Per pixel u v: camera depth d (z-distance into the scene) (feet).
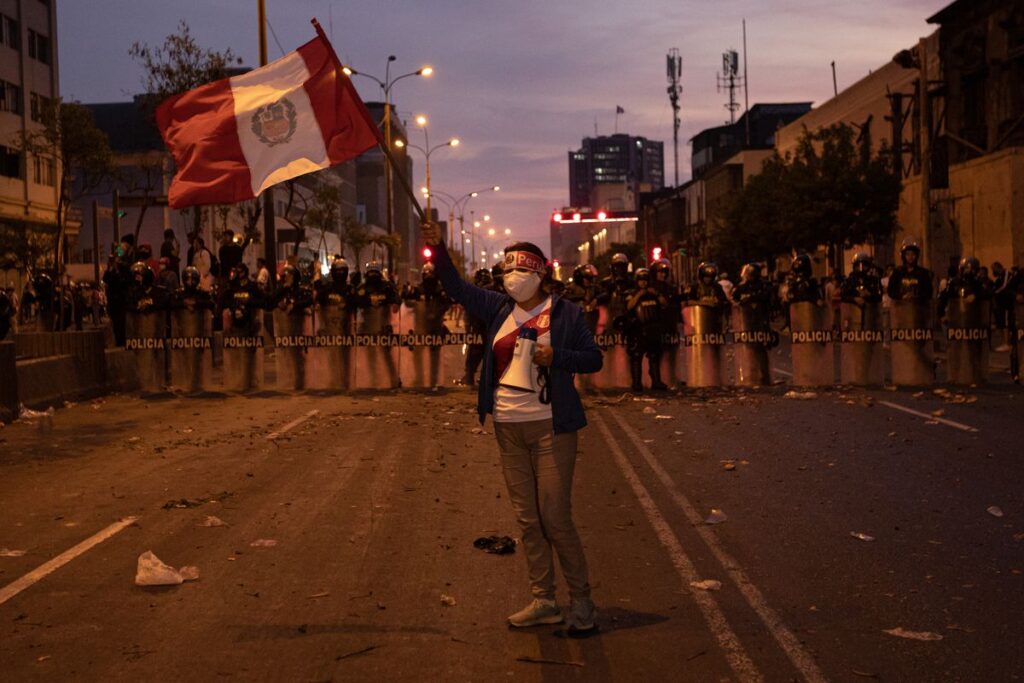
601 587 20.35
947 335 59.52
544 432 17.44
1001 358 75.66
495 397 17.76
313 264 79.15
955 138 136.98
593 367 17.44
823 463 33.83
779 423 43.80
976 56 139.23
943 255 133.69
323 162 26.20
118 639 17.46
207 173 26.43
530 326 17.65
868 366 59.21
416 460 35.32
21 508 28.07
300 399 56.70
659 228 384.06
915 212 147.64
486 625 18.10
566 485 17.52
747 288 60.23
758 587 20.20
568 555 17.54
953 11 144.66
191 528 25.41
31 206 177.68
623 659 16.42
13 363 47.85
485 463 34.60
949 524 25.16
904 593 19.66
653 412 48.16
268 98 26.14
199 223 100.53
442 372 61.72
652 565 21.85
